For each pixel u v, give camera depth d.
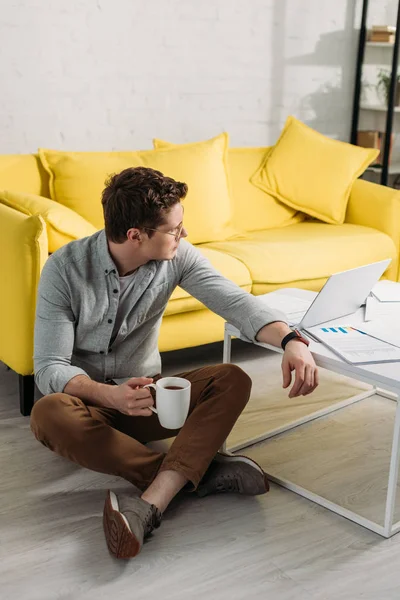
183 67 3.68
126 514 1.66
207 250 2.94
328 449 2.25
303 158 3.55
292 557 1.70
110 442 1.82
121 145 3.57
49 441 1.83
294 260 3.02
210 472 1.94
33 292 2.30
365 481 2.07
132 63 3.50
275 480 2.03
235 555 1.70
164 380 1.76
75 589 1.58
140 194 1.76
